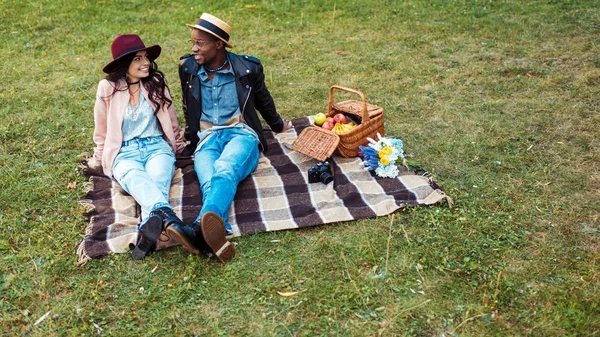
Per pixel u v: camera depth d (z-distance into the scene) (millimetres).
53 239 3859
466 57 7422
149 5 10008
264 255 3703
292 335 3064
